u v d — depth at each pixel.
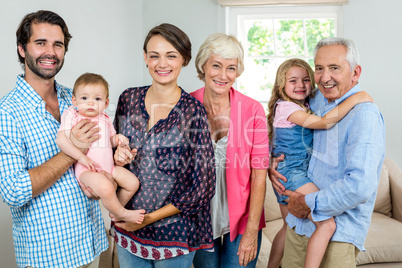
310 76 2.05
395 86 3.94
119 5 3.99
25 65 1.67
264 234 2.93
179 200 1.56
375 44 3.96
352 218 1.70
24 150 1.56
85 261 1.69
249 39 4.40
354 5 3.98
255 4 4.14
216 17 4.28
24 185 1.47
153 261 1.70
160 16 4.41
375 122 1.59
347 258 1.71
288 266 1.98
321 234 1.69
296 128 1.97
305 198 1.73
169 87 1.63
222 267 1.96
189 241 1.62
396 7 3.88
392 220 3.04
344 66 1.69
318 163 1.83
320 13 4.14
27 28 1.61
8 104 1.55
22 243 1.61
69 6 3.15
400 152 3.97
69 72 3.18
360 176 1.56
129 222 1.60
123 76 4.12
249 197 1.88
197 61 1.81
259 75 4.45
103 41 3.70
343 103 1.69
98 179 1.56
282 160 1.99
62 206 1.61
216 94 1.81
